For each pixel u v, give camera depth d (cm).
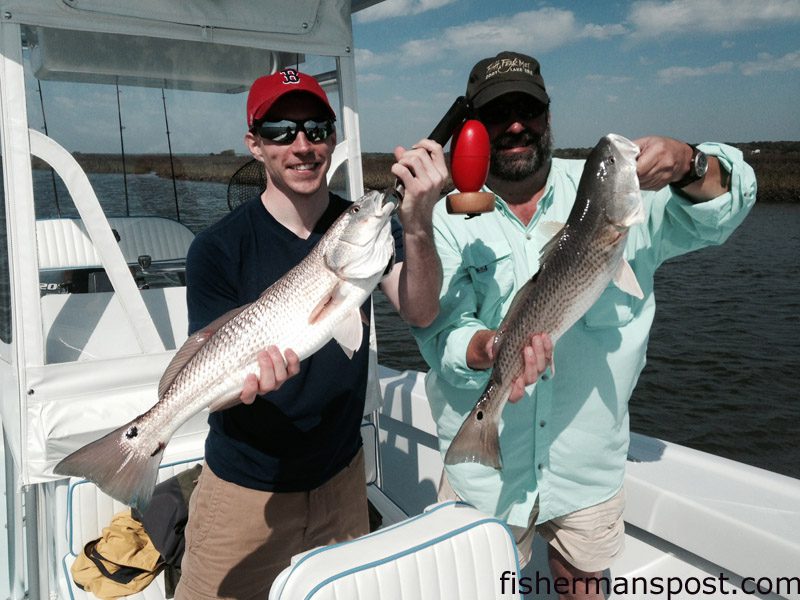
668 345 1274
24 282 251
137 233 330
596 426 218
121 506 272
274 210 204
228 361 175
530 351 181
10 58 244
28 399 255
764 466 844
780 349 1223
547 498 223
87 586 246
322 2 301
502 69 204
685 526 241
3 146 247
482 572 169
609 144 179
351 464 228
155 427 176
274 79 188
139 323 278
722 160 191
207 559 213
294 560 159
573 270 183
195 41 283
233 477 207
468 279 223
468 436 192
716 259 2041
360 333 177
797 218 2731
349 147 317
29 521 266
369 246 170
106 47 281
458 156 174
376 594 153
